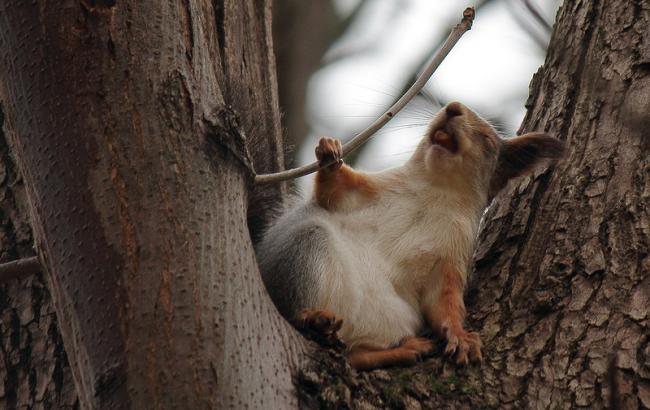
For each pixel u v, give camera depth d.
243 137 6.42
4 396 8.19
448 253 9.86
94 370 5.59
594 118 9.79
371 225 10.07
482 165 10.54
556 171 9.70
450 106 10.65
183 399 5.45
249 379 5.71
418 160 10.58
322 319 7.50
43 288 8.54
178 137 5.97
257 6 10.88
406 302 9.68
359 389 7.05
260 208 10.98
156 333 5.56
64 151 5.78
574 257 8.55
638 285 8.02
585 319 7.94
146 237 5.71
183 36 6.21
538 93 11.12
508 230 9.54
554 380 7.52
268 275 9.36
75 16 5.80
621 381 7.29
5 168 9.02
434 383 7.61
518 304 8.56
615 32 10.27
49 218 5.81
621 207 8.77
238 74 10.10
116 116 5.83
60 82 5.79
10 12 5.83
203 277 5.75
